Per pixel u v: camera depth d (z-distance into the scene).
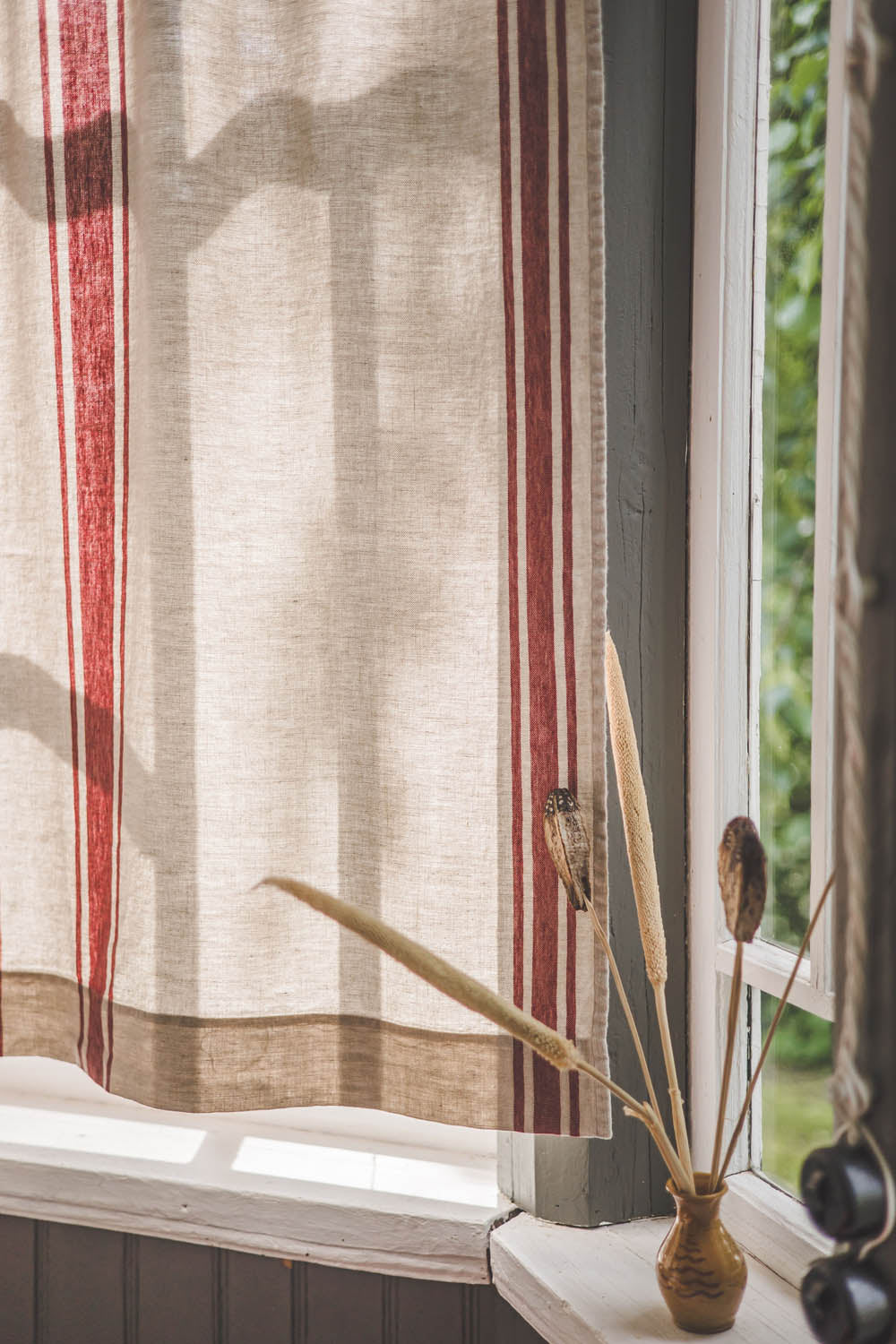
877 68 0.49
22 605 1.19
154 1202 1.19
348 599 1.06
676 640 1.06
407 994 1.04
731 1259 0.87
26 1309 1.27
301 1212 1.14
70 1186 1.21
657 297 1.03
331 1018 1.08
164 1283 1.22
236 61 1.05
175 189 1.04
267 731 1.07
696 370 1.03
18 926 1.20
